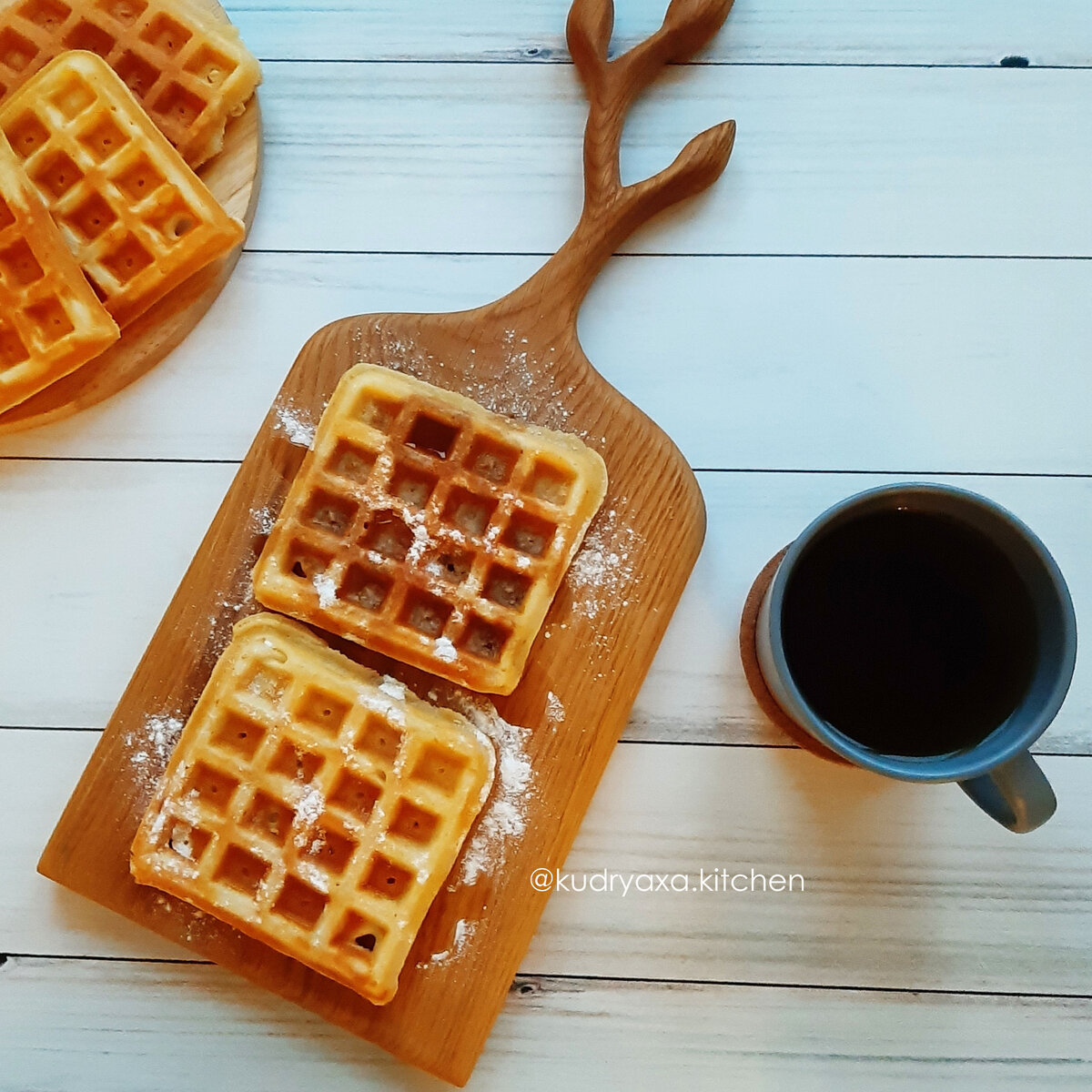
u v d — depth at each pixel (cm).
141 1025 65
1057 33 67
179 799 62
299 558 63
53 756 66
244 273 67
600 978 65
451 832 61
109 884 63
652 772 66
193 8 65
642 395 66
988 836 66
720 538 66
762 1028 65
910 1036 65
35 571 66
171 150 63
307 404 64
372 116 67
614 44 67
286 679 63
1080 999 65
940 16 67
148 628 66
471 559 62
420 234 67
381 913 61
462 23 67
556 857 63
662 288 67
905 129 67
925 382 67
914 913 66
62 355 62
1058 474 67
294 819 62
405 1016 63
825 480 66
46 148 63
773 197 67
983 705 59
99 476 66
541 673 63
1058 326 67
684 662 66
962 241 67
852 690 60
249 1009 65
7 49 65
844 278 67
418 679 64
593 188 64
